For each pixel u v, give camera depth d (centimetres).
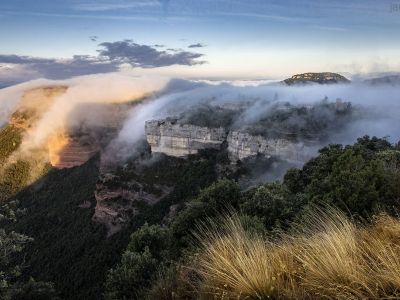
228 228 602
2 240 1994
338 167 1761
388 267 445
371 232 592
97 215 10044
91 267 7675
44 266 8325
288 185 3083
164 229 2725
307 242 547
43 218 11000
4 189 12594
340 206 1295
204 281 522
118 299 1783
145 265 1880
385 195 1249
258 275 470
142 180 10306
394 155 2159
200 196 2394
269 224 1875
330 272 463
